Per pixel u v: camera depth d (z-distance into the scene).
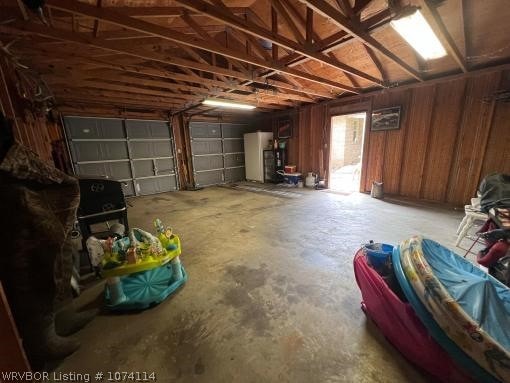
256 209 4.46
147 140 6.32
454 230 3.06
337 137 9.52
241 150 8.34
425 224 3.30
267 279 2.11
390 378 1.19
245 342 1.44
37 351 1.21
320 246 2.75
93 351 1.40
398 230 3.12
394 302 1.29
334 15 1.92
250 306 1.76
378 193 4.86
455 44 2.83
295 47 2.50
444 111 3.98
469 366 0.94
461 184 3.94
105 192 2.62
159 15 2.13
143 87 4.39
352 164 10.22
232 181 8.21
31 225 1.10
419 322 1.18
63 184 1.30
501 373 0.86
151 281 2.06
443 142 4.06
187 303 1.82
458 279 1.20
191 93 4.85
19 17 1.87
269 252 2.64
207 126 7.41
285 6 2.68
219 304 1.80
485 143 3.60
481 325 0.96
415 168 4.50
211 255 2.62
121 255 1.86
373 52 3.67
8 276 1.09
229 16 1.93
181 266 2.19
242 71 3.58
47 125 4.34
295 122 6.98
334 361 1.29
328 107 5.93
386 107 4.75
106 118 5.64
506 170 3.46
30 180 1.15
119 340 1.48
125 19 1.88
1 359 0.96
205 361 1.32
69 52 2.60
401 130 4.59
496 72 3.39
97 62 2.82
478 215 2.46
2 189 1.05
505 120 3.40
